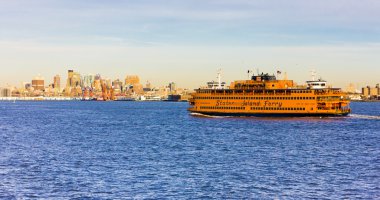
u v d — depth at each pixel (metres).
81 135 180.88
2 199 75.50
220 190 81.44
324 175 93.62
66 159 114.19
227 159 113.75
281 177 91.69
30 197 76.75
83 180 88.69
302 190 81.50
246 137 167.12
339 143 148.25
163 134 183.00
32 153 125.31
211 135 176.12
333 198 76.44
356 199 75.88
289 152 126.44
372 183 86.62
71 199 75.62
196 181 88.06
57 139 164.50
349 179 89.94
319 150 130.62
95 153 125.00
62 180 88.69
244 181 88.25
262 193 79.56
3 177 91.38
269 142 150.88
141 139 163.12
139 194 78.62
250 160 112.12
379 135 175.12
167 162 109.12
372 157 117.25
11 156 119.44
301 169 100.12
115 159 114.06
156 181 87.88
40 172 96.50
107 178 90.50
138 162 109.25
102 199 75.62
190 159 113.75
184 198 76.50
